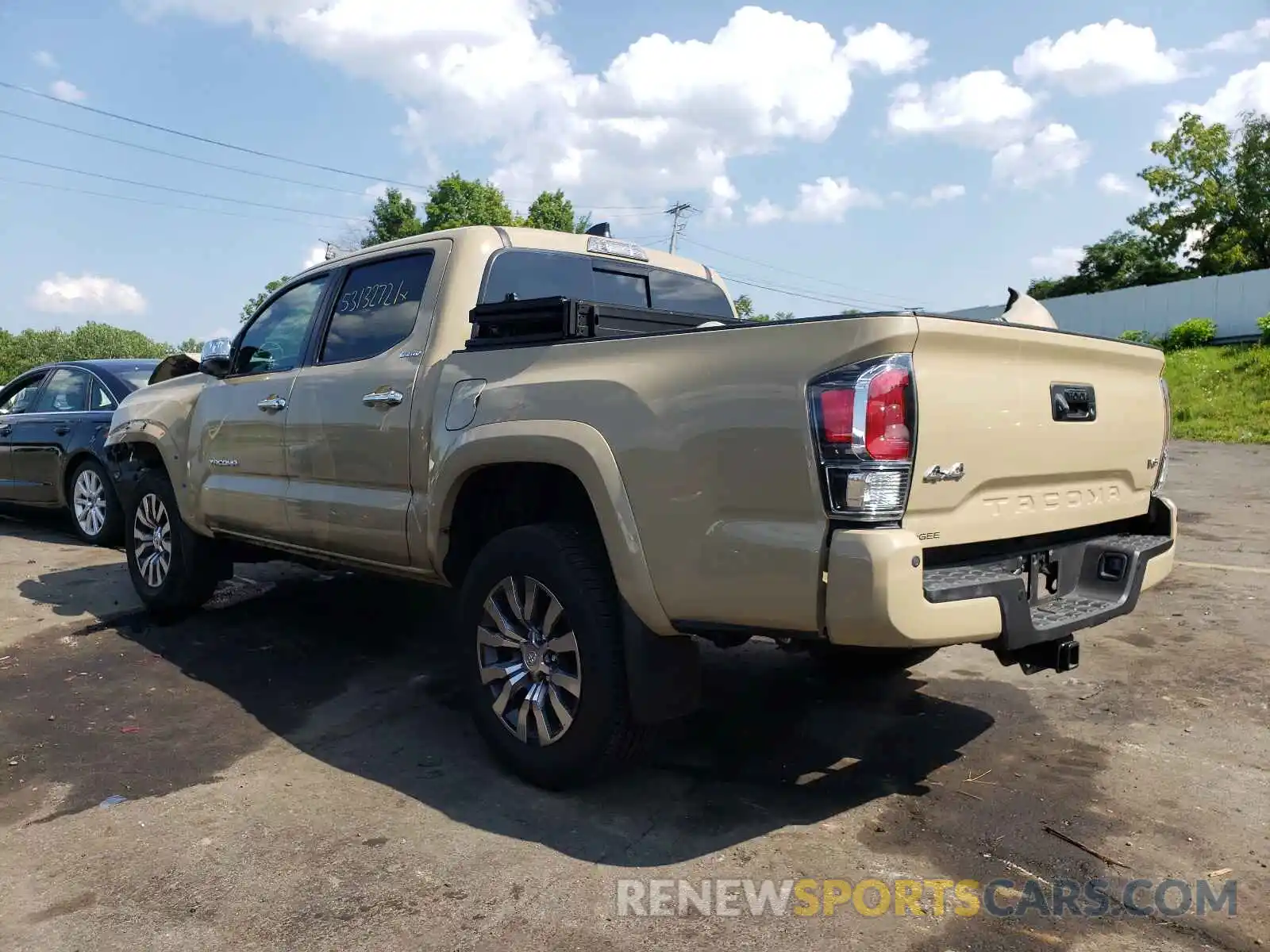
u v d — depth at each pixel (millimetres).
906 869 2887
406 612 6000
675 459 2945
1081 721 4113
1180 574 6859
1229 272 39625
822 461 2645
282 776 3598
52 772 3643
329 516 4383
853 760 3727
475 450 3488
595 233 4969
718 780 3541
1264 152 39188
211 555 5605
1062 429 3252
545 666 3398
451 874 2854
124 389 8297
